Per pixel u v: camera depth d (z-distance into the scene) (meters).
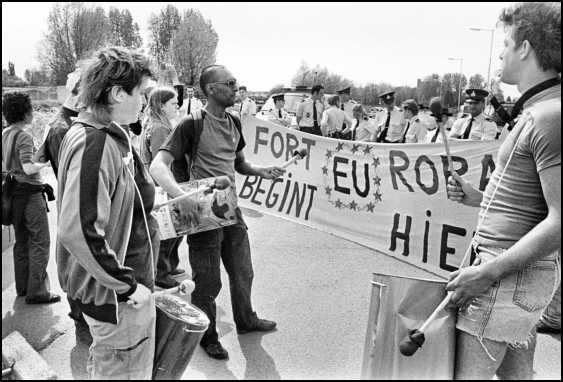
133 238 2.07
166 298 2.44
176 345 2.16
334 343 3.36
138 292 1.94
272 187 5.13
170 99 4.40
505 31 1.91
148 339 2.06
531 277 1.84
